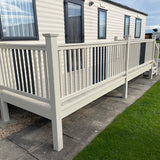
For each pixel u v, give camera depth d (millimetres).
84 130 2447
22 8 3031
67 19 4070
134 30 8555
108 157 1831
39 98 2049
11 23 2918
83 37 4793
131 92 4258
